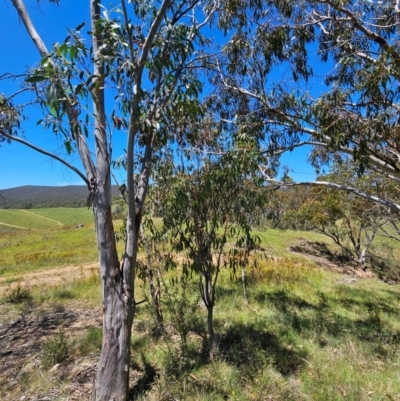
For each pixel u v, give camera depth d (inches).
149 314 211.8
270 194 226.5
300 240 745.0
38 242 800.3
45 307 244.1
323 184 237.3
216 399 119.5
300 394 125.6
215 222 144.6
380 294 366.9
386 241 734.5
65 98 91.2
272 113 217.2
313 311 250.1
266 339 179.3
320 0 186.9
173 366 139.6
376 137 154.2
